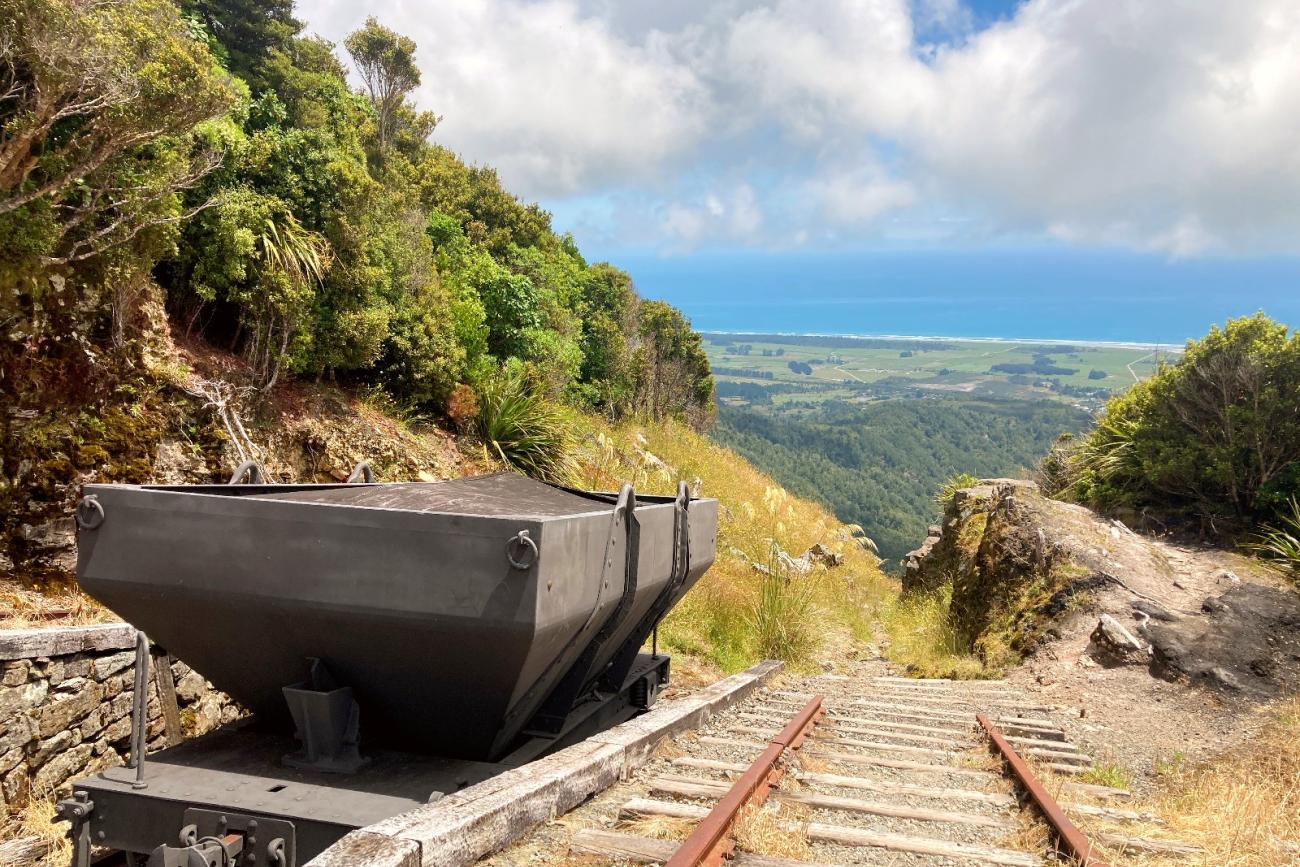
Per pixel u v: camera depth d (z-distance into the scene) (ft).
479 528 11.36
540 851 11.86
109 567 12.32
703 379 104.42
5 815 15.43
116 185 24.53
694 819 13.50
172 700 15.62
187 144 27.55
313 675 12.40
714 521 22.74
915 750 20.88
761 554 55.26
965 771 19.10
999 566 39.04
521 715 13.70
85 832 11.27
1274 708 24.91
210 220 29.30
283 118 35.12
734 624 37.88
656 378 86.53
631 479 54.60
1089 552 36.40
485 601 11.27
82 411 23.98
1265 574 34.76
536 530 11.27
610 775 15.52
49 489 22.66
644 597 17.12
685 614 36.96
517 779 12.80
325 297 34.37
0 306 21.68
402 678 12.32
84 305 24.32
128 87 21.81
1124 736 24.17
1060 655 32.19
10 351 22.12
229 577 11.96
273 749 13.14
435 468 37.63
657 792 15.25
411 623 11.45
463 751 13.50
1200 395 40.96
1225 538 39.55
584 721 16.99
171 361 27.78
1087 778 19.77
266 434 30.58
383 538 11.59
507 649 11.44
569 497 18.10
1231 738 23.47
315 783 11.94
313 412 33.60
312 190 33.78
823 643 42.75
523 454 44.11
